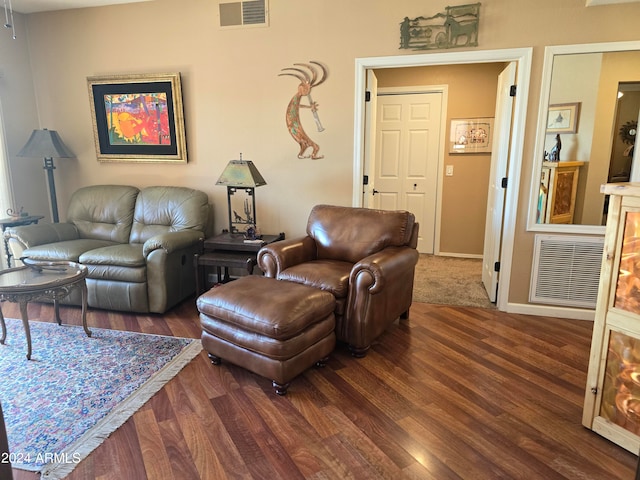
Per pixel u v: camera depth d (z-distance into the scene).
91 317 3.33
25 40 4.25
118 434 1.92
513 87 3.27
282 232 3.99
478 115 5.10
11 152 4.16
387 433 1.94
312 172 3.82
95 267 3.33
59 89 4.30
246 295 2.38
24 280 2.65
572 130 3.16
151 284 3.29
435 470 1.71
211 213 4.06
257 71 3.78
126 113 4.13
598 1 2.90
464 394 2.26
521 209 3.33
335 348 2.81
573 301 3.32
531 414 2.08
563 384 2.36
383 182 5.53
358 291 2.60
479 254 5.38
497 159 3.67
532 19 3.09
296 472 1.70
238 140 3.94
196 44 3.87
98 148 4.29
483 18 3.18
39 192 4.47
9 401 2.17
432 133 5.29
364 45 3.49
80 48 4.16
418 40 3.35
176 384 2.35
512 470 1.71
